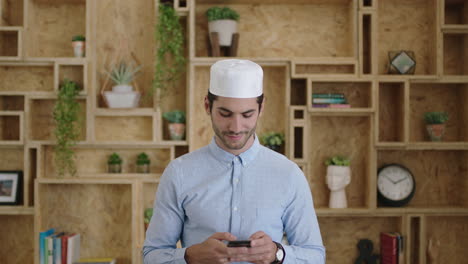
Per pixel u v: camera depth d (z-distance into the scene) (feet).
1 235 10.41
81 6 10.35
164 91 10.22
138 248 9.71
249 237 4.42
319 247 4.58
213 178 4.59
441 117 9.80
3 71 10.30
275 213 4.52
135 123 10.28
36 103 10.21
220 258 3.98
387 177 10.09
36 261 9.77
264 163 4.66
